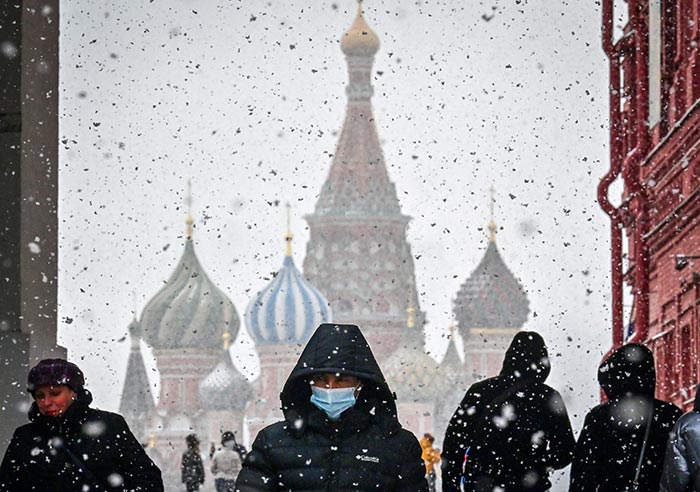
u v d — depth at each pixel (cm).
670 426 1566
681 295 3975
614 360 1567
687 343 4022
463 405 1702
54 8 1888
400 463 1212
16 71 1802
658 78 4159
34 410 1340
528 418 1684
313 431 1211
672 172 3934
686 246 3900
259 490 1204
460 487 1702
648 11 4231
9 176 1789
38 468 1327
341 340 1217
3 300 1772
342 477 1198
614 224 3831
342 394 1209
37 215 1823
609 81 3997
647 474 1563
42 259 1827
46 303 1836
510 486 1688
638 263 4122
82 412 1340
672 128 3838
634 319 4488
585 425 1584
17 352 1755
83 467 1330
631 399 1564
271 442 1210
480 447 1688
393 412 1234
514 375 1705
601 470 1572
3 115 1798
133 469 1340
